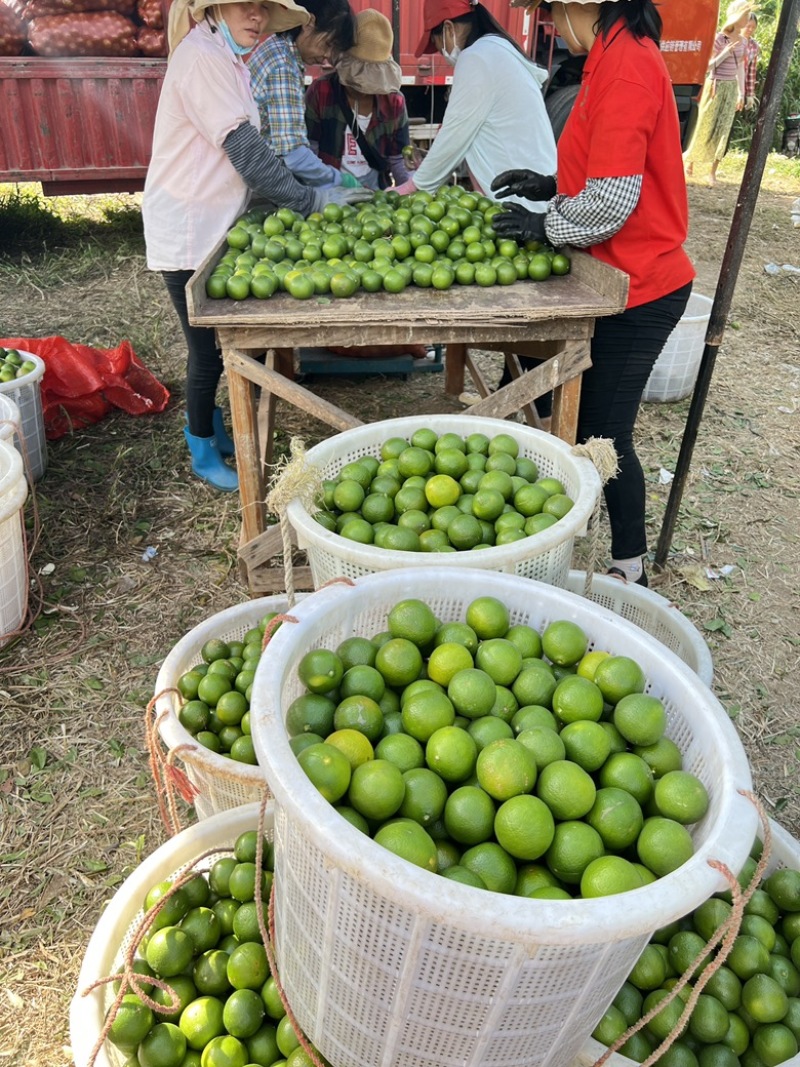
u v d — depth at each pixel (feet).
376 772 5.29
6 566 11.67
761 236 33.37
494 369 22.12
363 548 7.55
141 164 27.25
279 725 5.04
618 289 10.30
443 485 8.83
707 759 5.58
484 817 5.31
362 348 17.80
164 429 18.29
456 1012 4.60
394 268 11.55
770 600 13.51
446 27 14.89
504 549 7.54
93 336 22.36
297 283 11.03
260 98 14.42
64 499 15.72
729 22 38.60
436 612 7.16
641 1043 6.09
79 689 11.36
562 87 24.13
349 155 19.29
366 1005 4.91
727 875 4.39
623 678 6.12
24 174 26.37
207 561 14.11
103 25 26.02
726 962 6.48
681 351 19.36
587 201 10.08
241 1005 6.06
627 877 4.80
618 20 9.61
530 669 6.49
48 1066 7.23
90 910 8.53
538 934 3.98
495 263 11.85
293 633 5.99
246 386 11.28
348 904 4.50
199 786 8.43
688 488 16.56
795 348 23.76
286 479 7.80
